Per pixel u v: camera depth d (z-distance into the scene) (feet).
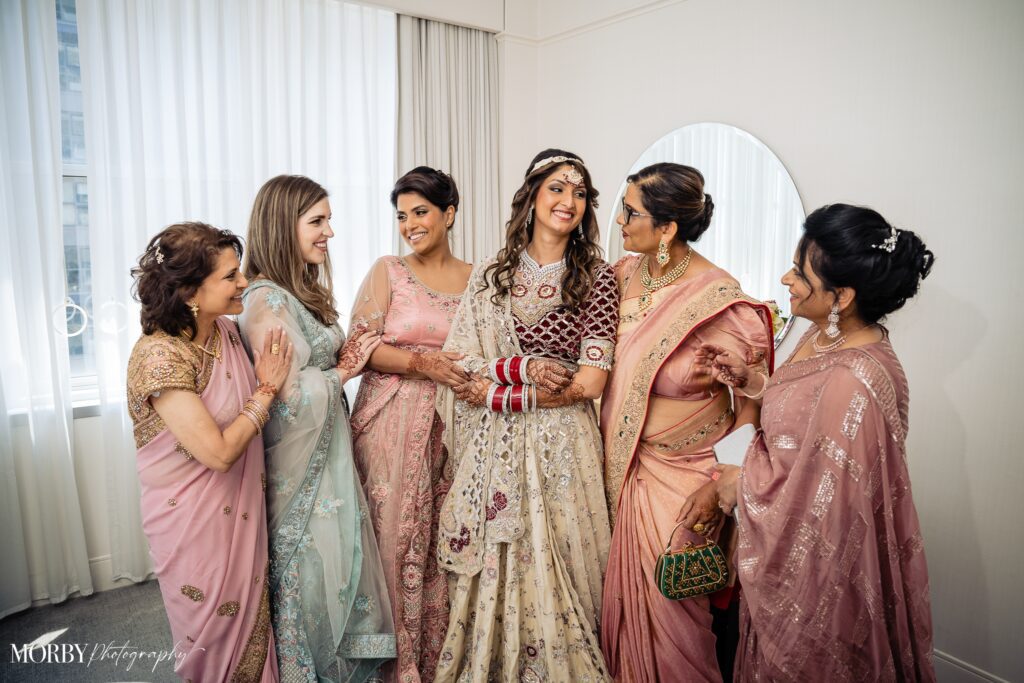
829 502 5.07
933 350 8.44
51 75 9.31
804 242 5.33
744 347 6.24
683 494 6.43
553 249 6.65
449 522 6.87
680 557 6.01
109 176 9.80
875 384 5.05
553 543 6.51
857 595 5.07
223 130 10.77
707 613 6.36
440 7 12.49
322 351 6.79
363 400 7.46
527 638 6.55
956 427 8.27
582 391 6.43
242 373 6.11
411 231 7.45
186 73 10.48
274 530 6.47
